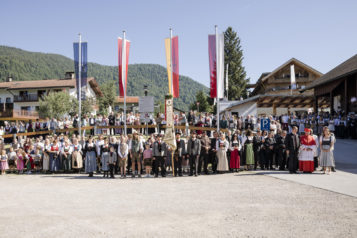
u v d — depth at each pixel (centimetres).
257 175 1143
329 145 1102
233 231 522
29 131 2280
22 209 700
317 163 1190
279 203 700
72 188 977
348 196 754
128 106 6150
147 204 725
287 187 880
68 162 1437
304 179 1000
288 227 536
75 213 656
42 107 3956
